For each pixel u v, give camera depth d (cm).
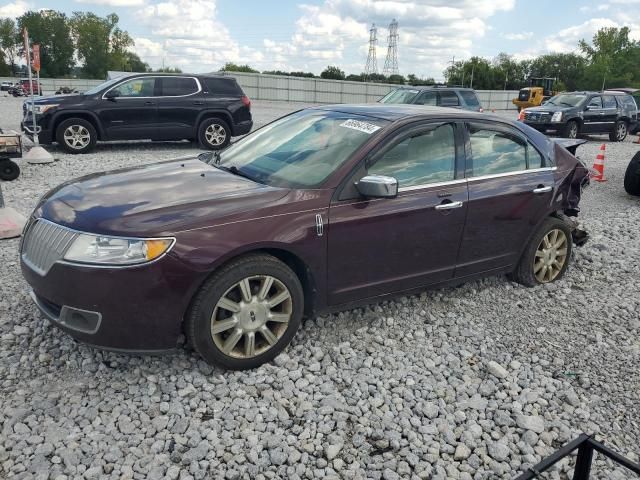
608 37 9031
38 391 328
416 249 414
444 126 434
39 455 276
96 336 320
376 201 387
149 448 289
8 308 424
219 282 331
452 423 324
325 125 437
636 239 695
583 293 519
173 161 463
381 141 396
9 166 900
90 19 11469
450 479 281
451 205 420
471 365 386
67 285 317
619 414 341
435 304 473
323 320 429
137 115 1298
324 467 284
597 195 1007
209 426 306
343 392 344
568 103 1916
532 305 485
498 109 5150
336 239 371
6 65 10962
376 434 309
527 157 487
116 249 312
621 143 1958
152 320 321
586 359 402
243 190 365
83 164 1109
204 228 326
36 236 345
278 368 361
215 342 339
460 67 9381
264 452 290
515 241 482
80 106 1242
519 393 358
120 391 333
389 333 420
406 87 1741
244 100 1412
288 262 375
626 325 459
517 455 301
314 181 377
